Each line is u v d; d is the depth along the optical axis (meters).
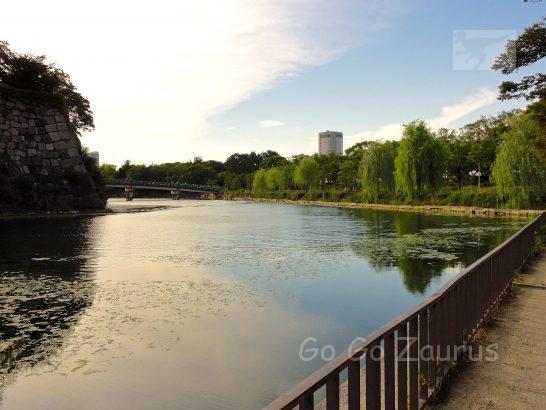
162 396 6.54
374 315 10.61
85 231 30.83
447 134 86.44
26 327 9.67
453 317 5.36
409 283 14.09
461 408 4.40
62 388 6.81
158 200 125.44
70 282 14.21
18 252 20.73
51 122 52.50
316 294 12.67
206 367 7.54
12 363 7.74
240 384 6.90
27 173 48.47
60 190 51.16
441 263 17.70
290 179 116.50
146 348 8.41
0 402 6.38
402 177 56.81
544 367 5.39
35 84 55.00
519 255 11.59
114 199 134.25
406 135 57.12
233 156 187.12
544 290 9.46
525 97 16.08
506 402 4.52
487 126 79.00
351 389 3.18
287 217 47.53
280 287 13.57
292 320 10.20
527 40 14.12
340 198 85.50
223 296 12.43
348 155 102.31
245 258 19.25
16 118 48.88
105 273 15.77
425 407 4.40
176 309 11.12
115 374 7.26
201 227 34.94
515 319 7.36
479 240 25.14
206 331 9.39
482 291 7.03
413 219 42.47
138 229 32.84
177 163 183.62
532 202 45.09
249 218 46.31
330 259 18.91
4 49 54.78
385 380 3.70
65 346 8.54
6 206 45.25
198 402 6.36
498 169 45.50
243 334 9.20
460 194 56.44
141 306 11.38
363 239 26.16
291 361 7.80
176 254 20.39
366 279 14.72
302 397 2.53
